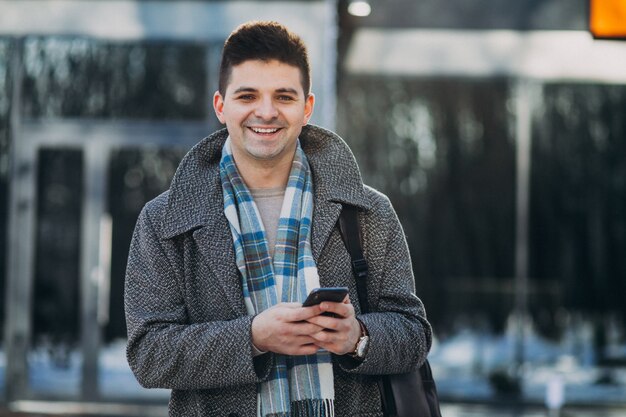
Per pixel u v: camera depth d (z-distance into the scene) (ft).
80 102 31.30
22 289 31.32
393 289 9.87
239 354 8.96
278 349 8.97
